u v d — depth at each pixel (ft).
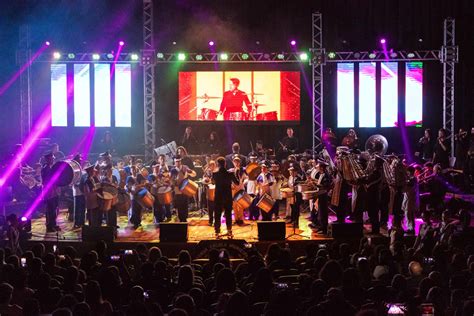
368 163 69.51
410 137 101.19
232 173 65.67
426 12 100.12
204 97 101.65
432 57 100.07
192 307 32.22
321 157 86.38
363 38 101.30
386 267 44.62
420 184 75.66
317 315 30.60
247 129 104.32
